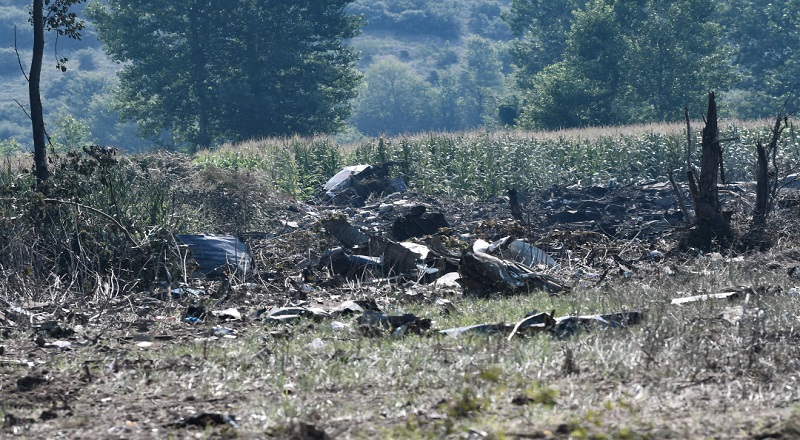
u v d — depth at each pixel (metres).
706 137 59.12
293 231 68.12
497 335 29.23
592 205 79.38
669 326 28.75
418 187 100.56
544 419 19.14
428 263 52.84
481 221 70.75
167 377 26.42
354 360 27.34
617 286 42.38
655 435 17.62
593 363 24.86
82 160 56.94
